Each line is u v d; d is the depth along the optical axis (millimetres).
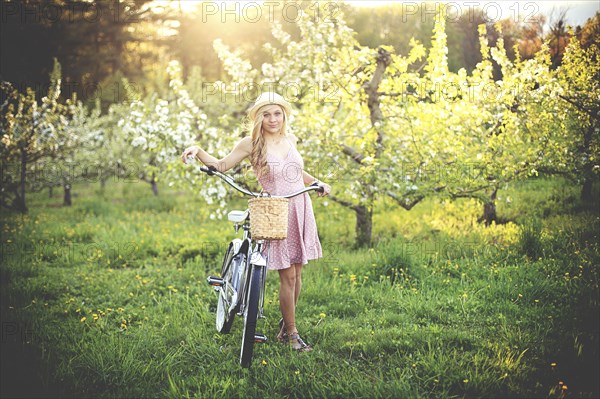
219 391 3266
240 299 3826
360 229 7445
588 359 3535
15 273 6039
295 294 4156
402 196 6906
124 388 3346
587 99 6879
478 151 6902
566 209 7598
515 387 3203
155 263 6641
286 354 3807
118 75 22422
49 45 23016
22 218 10273
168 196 14219
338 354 3855
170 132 6781
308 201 4039
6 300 5109
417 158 6809
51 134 11891
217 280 4258
